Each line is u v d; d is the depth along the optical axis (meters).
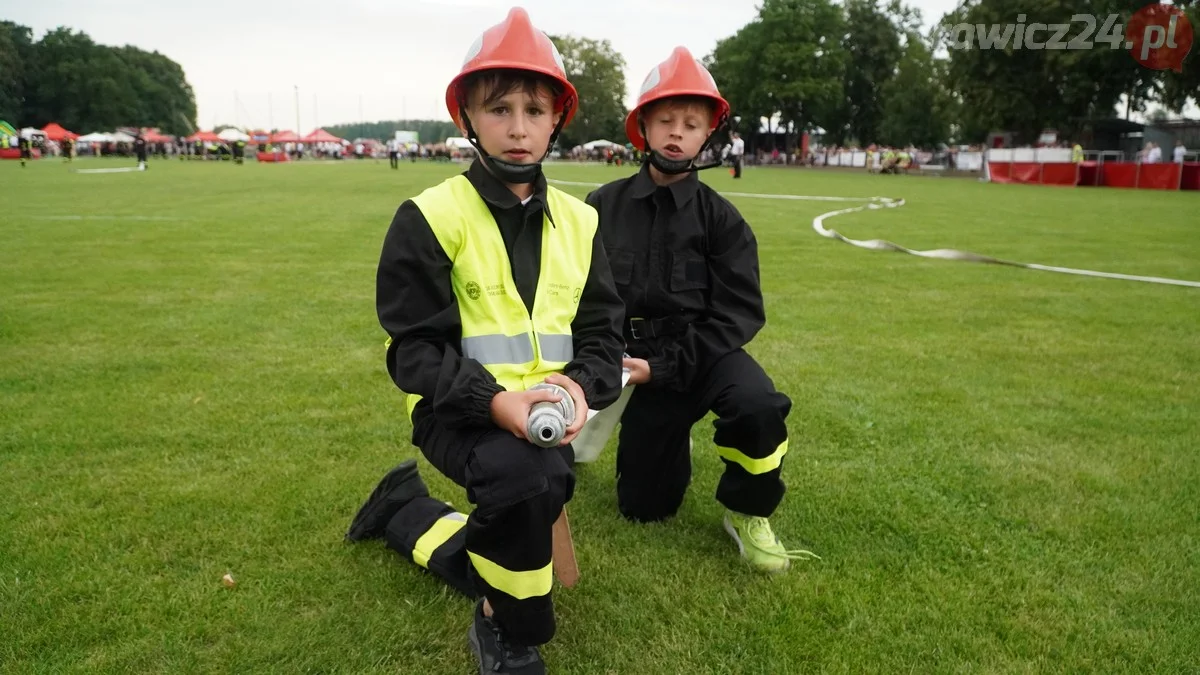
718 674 2.18
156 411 4.03
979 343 5.66
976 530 2.98
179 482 3.22
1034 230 13.40
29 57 90.56
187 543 2.75
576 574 2.16
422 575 2.59
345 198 18.80
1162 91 39.97
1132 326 6.23
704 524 3.05
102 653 2.19
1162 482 3.40
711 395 2.67
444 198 2.09
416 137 86.44
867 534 2.96
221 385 4.46
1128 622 2.43
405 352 2.00
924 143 69.19
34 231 11.16
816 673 2.19
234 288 7.22
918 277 8.37
